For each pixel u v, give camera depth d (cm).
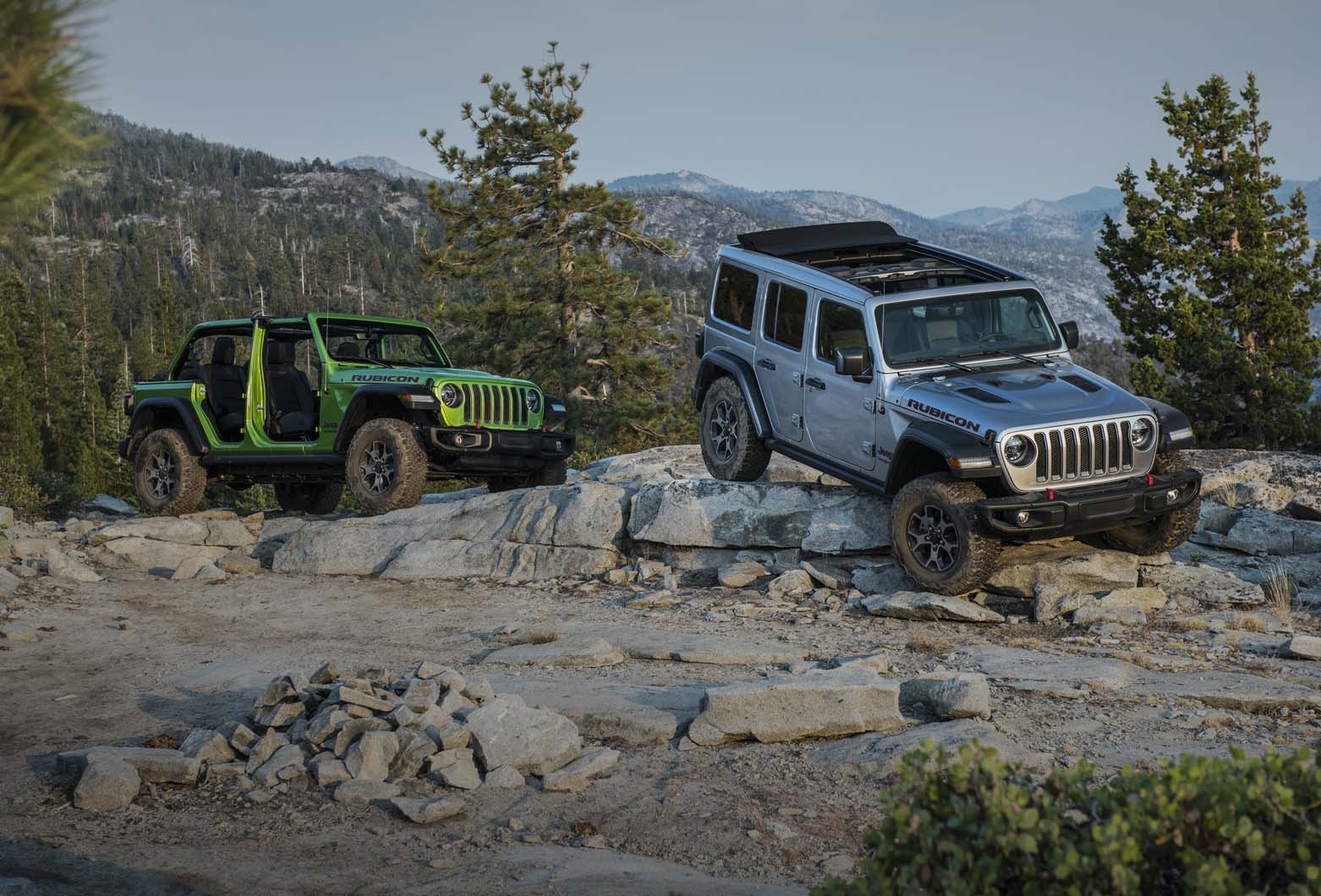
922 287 1076
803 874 452
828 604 965
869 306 976
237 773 596
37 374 10331
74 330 15075
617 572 1105
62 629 978
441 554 1198
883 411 957
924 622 902
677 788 549
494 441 1292
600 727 639
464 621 981
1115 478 891
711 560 1101
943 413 900
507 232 3919
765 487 1098
